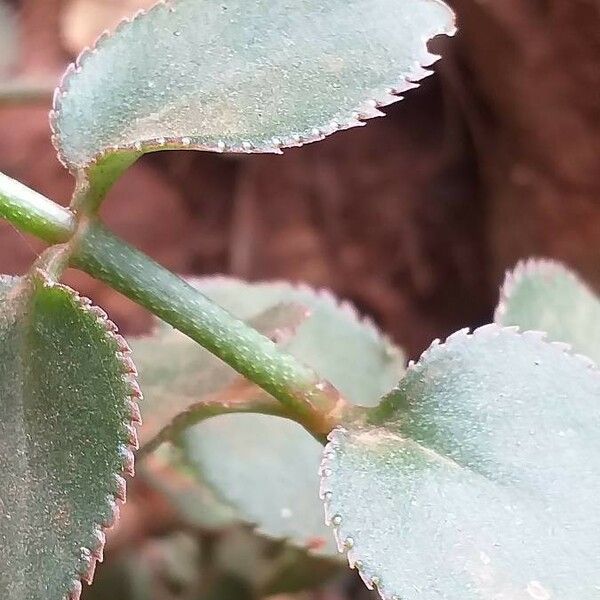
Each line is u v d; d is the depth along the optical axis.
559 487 0.11
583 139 0.23
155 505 0.21
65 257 0.12
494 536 0.11
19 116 0.30
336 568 0.18
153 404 0.14
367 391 0.15
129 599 0.20
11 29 0.30
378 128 0.30
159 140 0.11
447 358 0.11
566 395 0.11
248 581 0.19
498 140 0.26
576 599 0.11
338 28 0.12
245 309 0.15
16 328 0.11
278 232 0.30
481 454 0.11
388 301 0.29
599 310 0.14
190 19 0.12
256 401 0.12
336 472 0.11
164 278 0.12
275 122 0.11
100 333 0.11
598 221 0.24
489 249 0.28
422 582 0.11
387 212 0.29
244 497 0.15
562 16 0.22
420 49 0.11
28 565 0.11
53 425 0.11
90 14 0.32
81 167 0.12
